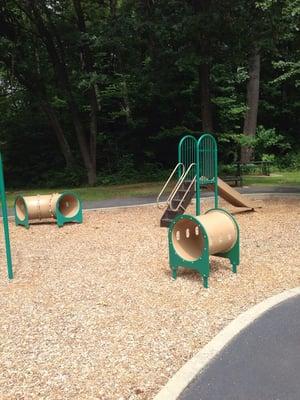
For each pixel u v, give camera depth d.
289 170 24.08
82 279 5.82
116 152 24.92
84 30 20.77
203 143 11.57
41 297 5.17
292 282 5.45
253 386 3.19
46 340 4.02
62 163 25.05
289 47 24.89
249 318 4.30
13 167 25.36
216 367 3.44
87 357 3.68
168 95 23.02
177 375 3.33
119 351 3.77
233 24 14.85
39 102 21.83
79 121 21.61
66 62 21.91
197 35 14.96
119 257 6.94
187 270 6.11
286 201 12.30
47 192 18.78
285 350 3.67
